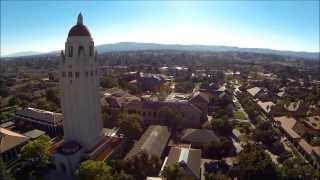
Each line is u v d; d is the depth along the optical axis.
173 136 137.12
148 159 97.19
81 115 99.50
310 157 114.56
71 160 93.25
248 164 90.69
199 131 131.00
